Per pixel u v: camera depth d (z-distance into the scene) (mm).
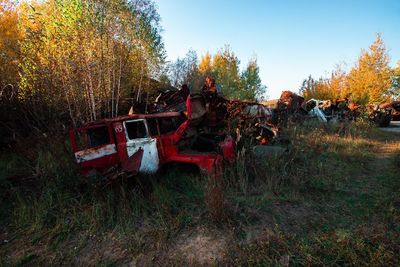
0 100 7668
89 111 8156
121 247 3645
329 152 8320
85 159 5418
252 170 5699
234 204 4602
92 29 8102
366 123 14125
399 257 3111
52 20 7812
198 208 4535
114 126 5555
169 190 5160
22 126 7953
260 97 25078
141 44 9953
